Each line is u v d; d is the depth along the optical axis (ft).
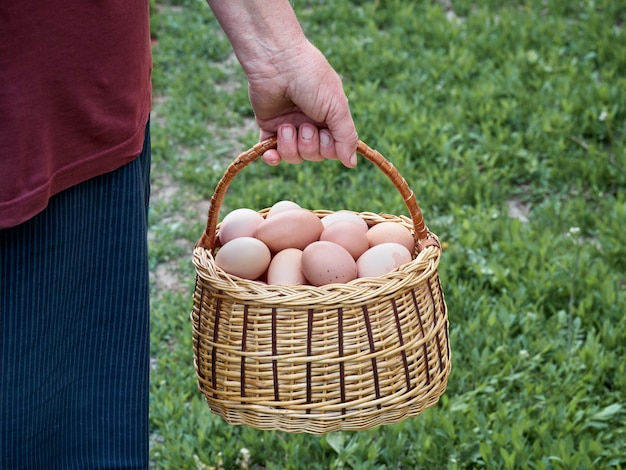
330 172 15.81
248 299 5.89
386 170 6.37
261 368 5.93
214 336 6.09
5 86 4.76
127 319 5.75
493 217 13.87
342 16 23.59
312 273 6.45
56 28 4.88
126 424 5.85
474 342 10.78
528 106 17.26
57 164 5.11
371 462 8.90
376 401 5.96
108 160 5.37
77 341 5.65
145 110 5.67
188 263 13.43
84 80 5.08
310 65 5.88
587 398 9.74
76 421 5.78
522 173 15.39
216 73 20.89
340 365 5.88
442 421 9.31
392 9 23.97
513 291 11.81
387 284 5.90
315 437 9.51
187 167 16.29
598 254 12.73
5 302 5.13
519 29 21.33
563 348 10.72
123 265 5.67
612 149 15.89
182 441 9.51
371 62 20.40
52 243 5.22
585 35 20.58
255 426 6.11
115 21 5.16
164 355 11.07
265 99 6.07
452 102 18.06
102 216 5.55
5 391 5.23
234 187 15.71
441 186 14.90
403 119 17.35
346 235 6.79
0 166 4.81
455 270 12.25
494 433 9.02
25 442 5.37
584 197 14.71
